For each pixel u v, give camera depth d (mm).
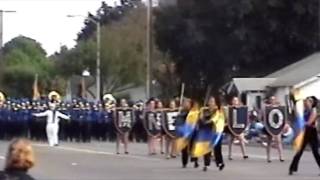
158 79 74000
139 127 39562
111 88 87750
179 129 25797
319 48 65125
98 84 68750
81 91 78562
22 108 45469
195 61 66938
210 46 65375
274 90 58500
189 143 24734
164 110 29844
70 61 92500
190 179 21375
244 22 65375
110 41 87500
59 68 96438
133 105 41312
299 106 23078
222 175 22500
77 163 26938
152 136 31859
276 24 65562
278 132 27766
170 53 68625
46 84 99250
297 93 25719
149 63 55375
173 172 23484
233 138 29828
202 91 68000
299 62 63125
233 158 29250
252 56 66000
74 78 84625
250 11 64688
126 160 28391
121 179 21438
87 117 42625
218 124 24016
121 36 88000
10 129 45844
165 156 30438
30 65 101125
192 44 65000
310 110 22422
